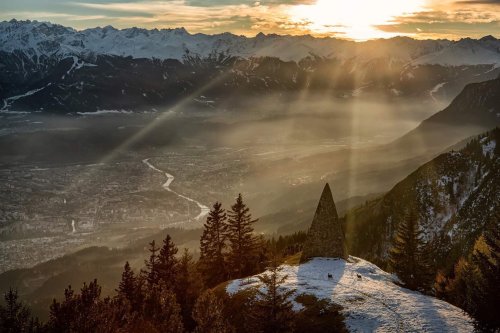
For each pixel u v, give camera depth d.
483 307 39.56
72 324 35.62
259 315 36.88
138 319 40.56
